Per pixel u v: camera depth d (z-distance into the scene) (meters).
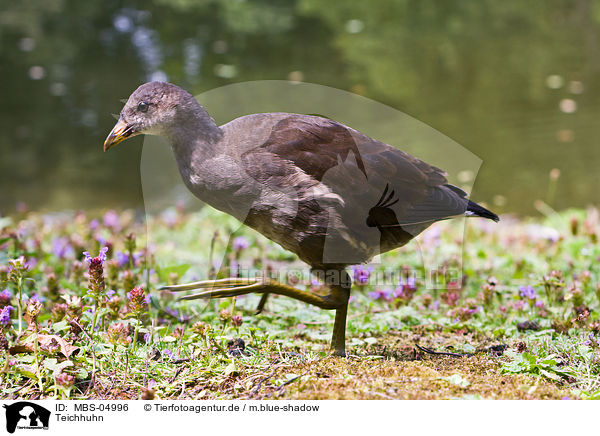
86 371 6.71
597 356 7.29
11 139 21.06
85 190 18.53
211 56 28.12
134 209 17.52
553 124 21.45
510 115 22.23
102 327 7.62
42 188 18.45
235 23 33.78
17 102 23.50
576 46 30.28
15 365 6.60
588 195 17.55
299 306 9.49
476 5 37.88
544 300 9.47
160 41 30.64
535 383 6.66
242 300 9.41
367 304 9.51
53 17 33.94
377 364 7.15
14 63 27.47
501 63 28.02
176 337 7.34
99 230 13.15
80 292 8.73
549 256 11.60
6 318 6.75
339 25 33.97
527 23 34.31
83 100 23.59
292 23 33.97
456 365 7.29
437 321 8.88
